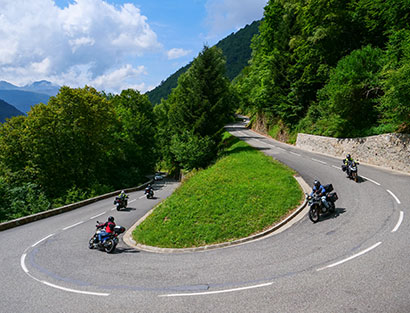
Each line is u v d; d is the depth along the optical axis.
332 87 23.34
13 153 31.44
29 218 17.31
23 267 9.41
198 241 11.18
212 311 5.98
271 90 41.97
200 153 29.16
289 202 13.62
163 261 9.49
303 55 34.97
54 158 31.77
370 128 22.52
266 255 8.87
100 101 35.97
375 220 10.58
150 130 49.16
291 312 5.59
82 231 14.57
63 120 33.22
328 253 8.34
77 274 8.66
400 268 6.93
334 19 28.05
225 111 34.31
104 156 38.94
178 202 15.27
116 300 6.84
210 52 32.22
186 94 36.38
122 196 20.72
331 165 21.25
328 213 12.18
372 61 21.59
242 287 6.92
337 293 6.11
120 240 13.05
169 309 6.24
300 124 35.53
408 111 16.56
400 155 17.98
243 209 13.11
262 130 52.53
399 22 20.75
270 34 45.88
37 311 6.48
